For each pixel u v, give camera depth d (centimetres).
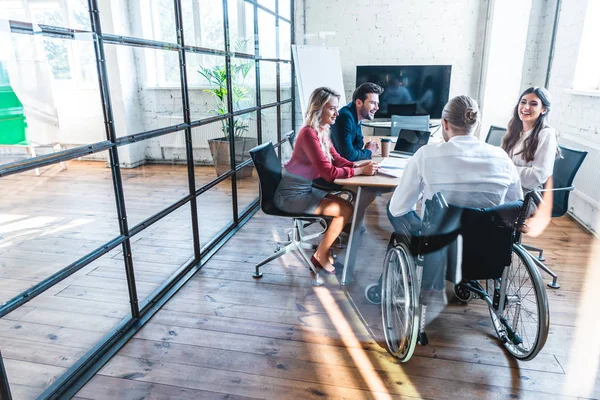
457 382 161
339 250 268
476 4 454
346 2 477
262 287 234
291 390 157
